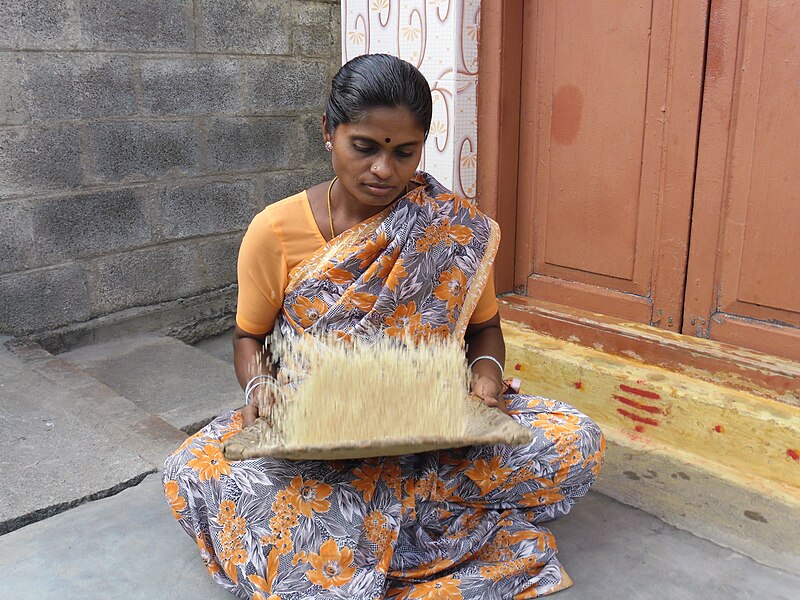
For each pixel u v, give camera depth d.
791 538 2.11
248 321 1.83
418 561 1.78
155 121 3.96
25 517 2.15
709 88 2.49
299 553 1.65
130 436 2.66
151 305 4.15
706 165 2.55
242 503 1.68
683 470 2.47
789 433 2.30
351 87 1.55
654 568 1.98
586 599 1.84
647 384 2.62
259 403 1.70
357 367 1.65
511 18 2.91
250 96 4.35
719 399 2.46
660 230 2.73
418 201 1.72
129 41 3.77
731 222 2.54
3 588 1.88
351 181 1.62
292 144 4.62
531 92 3.00
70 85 3.61
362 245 1.69
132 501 2.29
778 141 2.37
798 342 2.44
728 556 2.04
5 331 3.62
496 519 1.90
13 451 2.53
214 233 4.35
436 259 1.76
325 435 1.55
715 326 2.65
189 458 1.76
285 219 1.74
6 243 3.55
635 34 2.64
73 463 2.46
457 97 2.94
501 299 3.20
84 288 3.86
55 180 3.64
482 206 3.12
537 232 3.13
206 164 4.23
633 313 2.88
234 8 4.16
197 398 3.36
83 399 2.96
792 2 2.25
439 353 1.71
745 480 2.39
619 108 2.75
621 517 2.23
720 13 2.42
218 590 1.88
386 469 1.75
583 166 2.90
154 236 4.08
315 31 4.60
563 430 1.84
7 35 3.37
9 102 3.43
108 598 1.85
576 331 2.94
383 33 3.12
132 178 3.93
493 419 1.58
